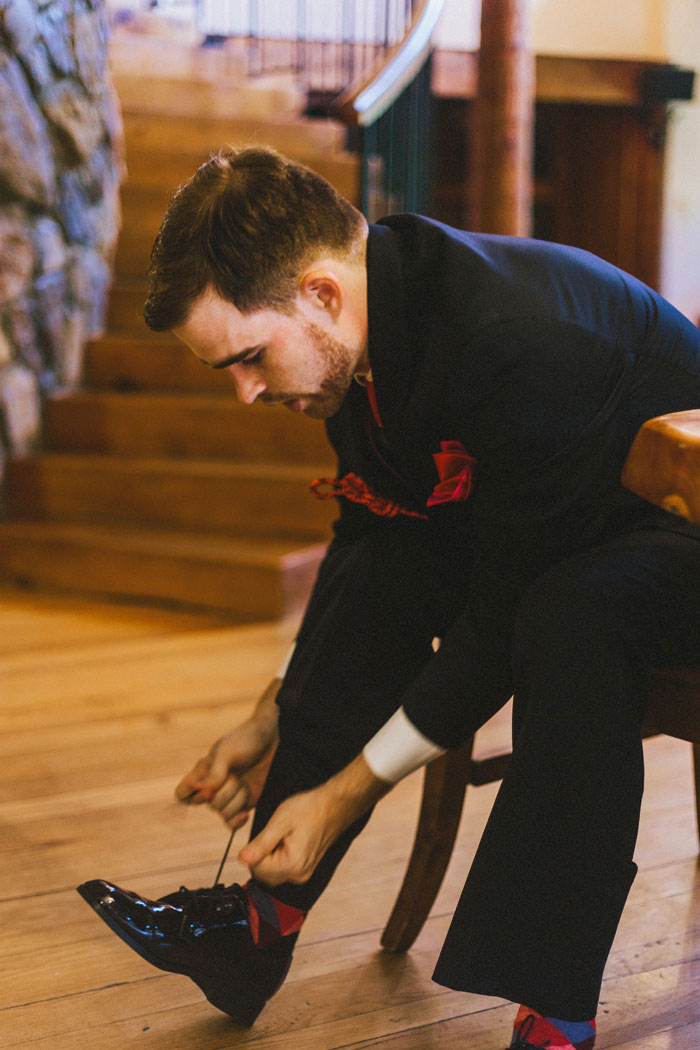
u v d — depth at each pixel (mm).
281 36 6074
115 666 2920
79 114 4070
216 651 3057
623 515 1161
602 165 6383
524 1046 1114
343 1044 1312
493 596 1158
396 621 1331
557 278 1143
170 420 4055
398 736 1168
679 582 1102
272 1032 1337
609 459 1126
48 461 3986
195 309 1111
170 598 3566
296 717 1332
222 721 2496
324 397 1190
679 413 972
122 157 4824
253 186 1105
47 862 1803
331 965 1489
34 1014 1378
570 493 1113
